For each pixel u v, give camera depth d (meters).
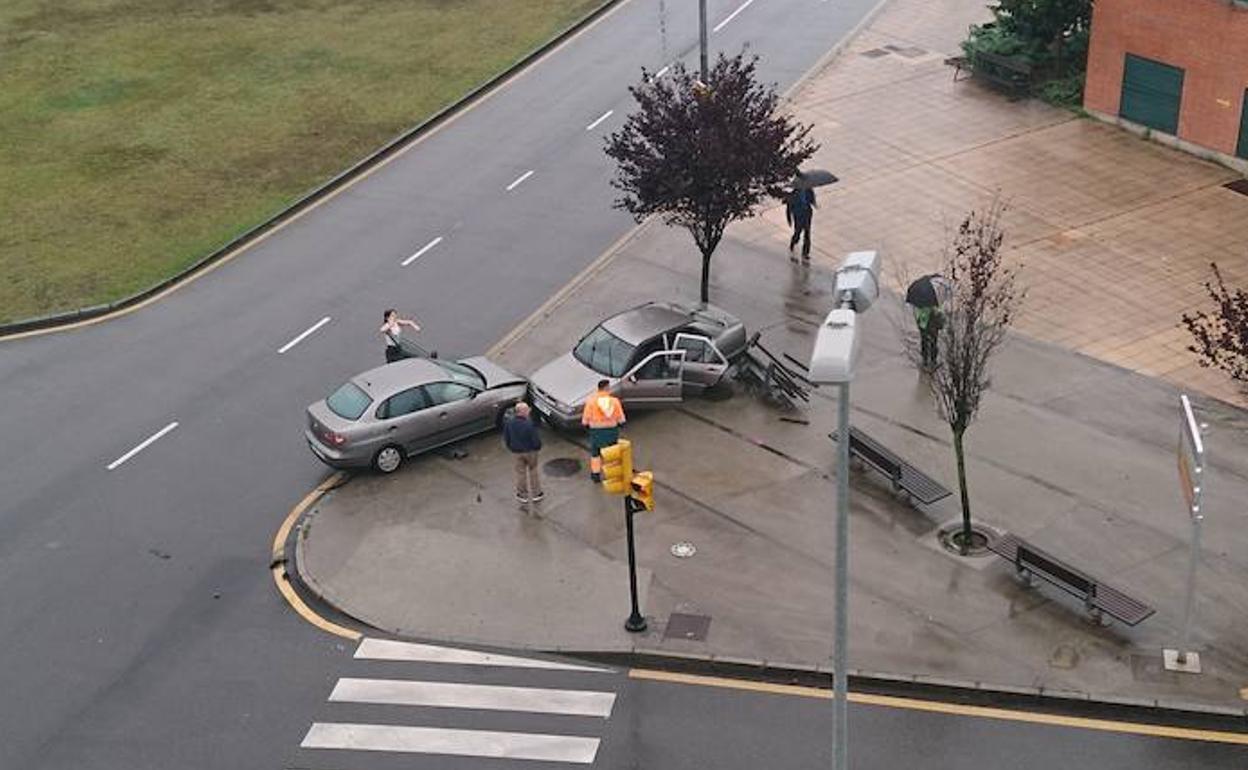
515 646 19.66
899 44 42.78
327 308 29.88
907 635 19.36
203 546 22.36
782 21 45.75
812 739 17.73
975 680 18.44
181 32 47.12
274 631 20.30
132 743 18.27
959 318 23.94
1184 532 21.19
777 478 23.09
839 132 36.72
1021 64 37.81
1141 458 23.08
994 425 24.16
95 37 46.94
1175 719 17.75
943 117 37.34
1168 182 33.12
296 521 22.84
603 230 32.72
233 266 32.00
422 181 35.88
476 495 23.16
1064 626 19.39
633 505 18.94
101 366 28.05
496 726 18.23
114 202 35.19
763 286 29.67
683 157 26.98
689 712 18.33
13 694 19.28
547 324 28.67
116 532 22.80
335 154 37.56
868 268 14.16
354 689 19.03
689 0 48.22
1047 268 29.42
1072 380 25.41
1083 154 34.78
